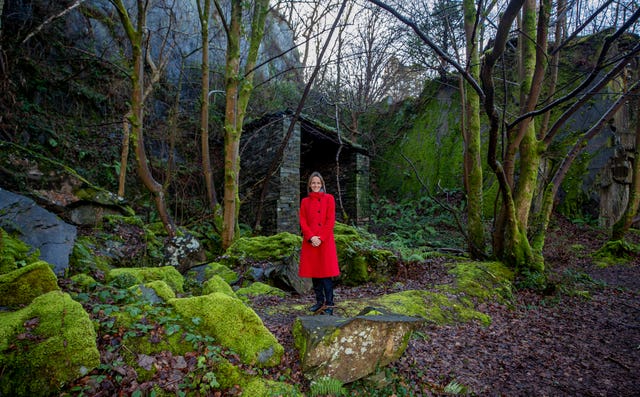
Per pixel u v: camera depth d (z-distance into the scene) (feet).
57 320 6.62
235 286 16.43
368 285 18.92
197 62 38.40
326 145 43.39
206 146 23.27
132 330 7.55
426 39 9.61
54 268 10.53
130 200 28.50
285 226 32.89
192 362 7.36
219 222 23.16
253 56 21.79
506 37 9.00
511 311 16.16
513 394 9.36
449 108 50.55
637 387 9.96
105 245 15.92
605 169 37.24
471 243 23.52
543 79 19.94
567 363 11.40
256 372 7.89
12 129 23.04
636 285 21.74
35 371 5.83
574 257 29.22
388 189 52.34
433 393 8.98
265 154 35.17
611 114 20.56
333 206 12.19
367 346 8.78
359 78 46.65
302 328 8.75
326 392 7.74
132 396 6.11
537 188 37.63
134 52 16.74
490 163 16.79
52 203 15.55
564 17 21.54
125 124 23.94
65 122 27.07
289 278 16.25
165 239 20.21
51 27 27.37
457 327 13.52
